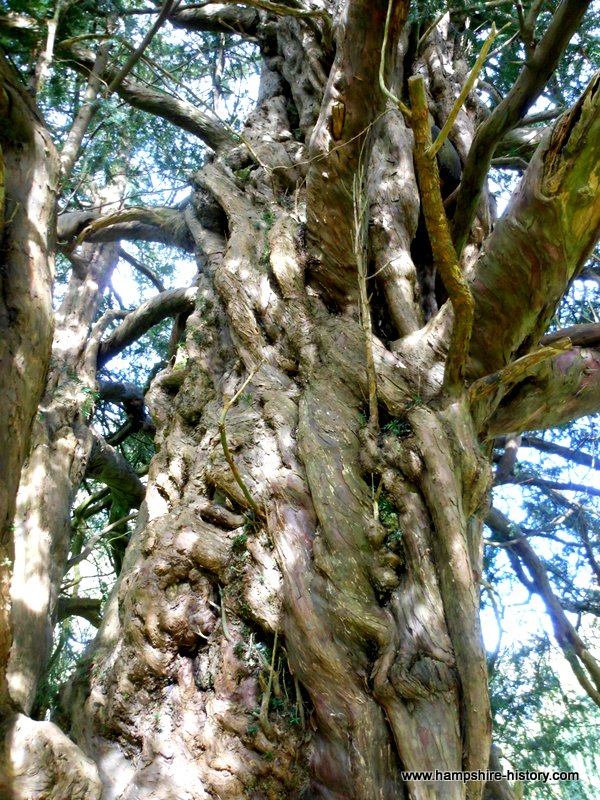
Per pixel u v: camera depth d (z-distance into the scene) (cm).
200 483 609
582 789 1053
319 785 472
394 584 512
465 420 555
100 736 521
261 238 728
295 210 750
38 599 638
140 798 473
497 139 614
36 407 430
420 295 712
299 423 584
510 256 547
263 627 525
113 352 1034
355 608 493
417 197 723
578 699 1091
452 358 534
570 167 500
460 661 475
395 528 531
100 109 738
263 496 559
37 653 599
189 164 1168
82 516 1152
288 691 505
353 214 627
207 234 811
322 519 527
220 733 490
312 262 679
